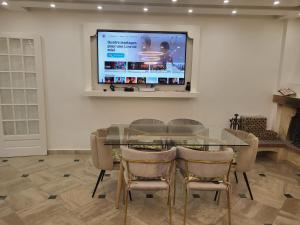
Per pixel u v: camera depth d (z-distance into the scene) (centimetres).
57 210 270
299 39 434
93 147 286
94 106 439
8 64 404
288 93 429
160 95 425
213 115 457
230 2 343
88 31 406
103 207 277
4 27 400
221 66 441
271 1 334
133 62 425
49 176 354
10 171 369
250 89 454
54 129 439
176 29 416
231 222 253
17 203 282
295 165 403
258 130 450
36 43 404
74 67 423
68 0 347
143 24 413
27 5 363
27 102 422
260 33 435
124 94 420
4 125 421
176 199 297
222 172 235
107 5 360
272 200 300
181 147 245
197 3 351
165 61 428
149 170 230
